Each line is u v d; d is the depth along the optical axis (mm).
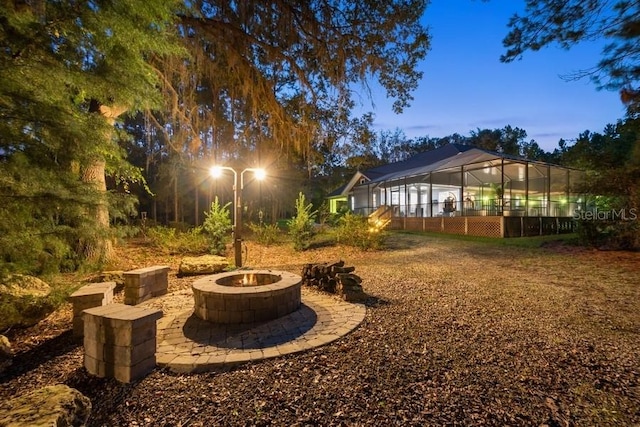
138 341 2664
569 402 2297
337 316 4176
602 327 3777
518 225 14039
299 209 11352
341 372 2711
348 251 10594
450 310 4430
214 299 4027
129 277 4918
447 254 9797
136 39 2750
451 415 2131
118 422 2098
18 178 2467
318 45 9656
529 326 3797
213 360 2908
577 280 6316
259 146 11844
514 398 2334
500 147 39500
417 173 18562
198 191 25688
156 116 12188
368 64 10109
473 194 20797
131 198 3572
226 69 9969
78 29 2484
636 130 8555
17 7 2260
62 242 2984
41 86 2447
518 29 6289
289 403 2279
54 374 2771
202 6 8258
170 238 10125
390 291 5504
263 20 8953
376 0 9391
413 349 3160
